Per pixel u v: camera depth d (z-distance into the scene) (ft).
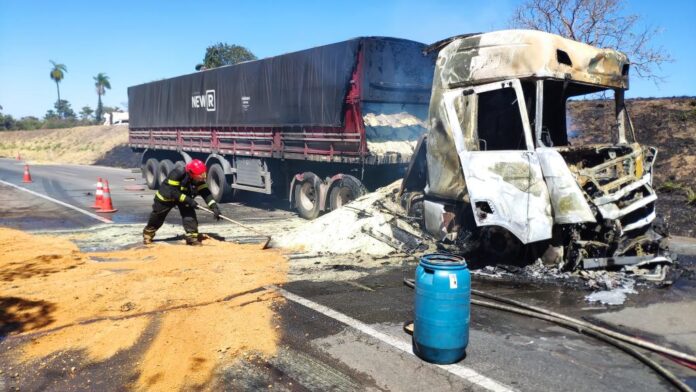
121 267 22.02
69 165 113.19
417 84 33.94
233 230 32.53
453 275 12.34
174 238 29.25
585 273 19.58
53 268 21.68
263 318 15.87
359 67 30.99
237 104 43.34
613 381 11.78
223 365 12.70
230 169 46.06
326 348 13.64
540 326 15.31
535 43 19.66
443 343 12.39
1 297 17.66
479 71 21.17
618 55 22.12
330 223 27.22
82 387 11.65
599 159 22.20
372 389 11.42
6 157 150.10
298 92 35.83
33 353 13.41
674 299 17.76
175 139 55.21
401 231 25.93
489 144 23.99
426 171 25.58
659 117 47.67
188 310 16.53
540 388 11.43
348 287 19.40
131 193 54.13
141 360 13.00
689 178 38.50
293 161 39.58
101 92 262.47
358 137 31.22
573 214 18.42
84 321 15.57
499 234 21.90
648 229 20.67
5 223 33.94
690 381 11.80
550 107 24.12
